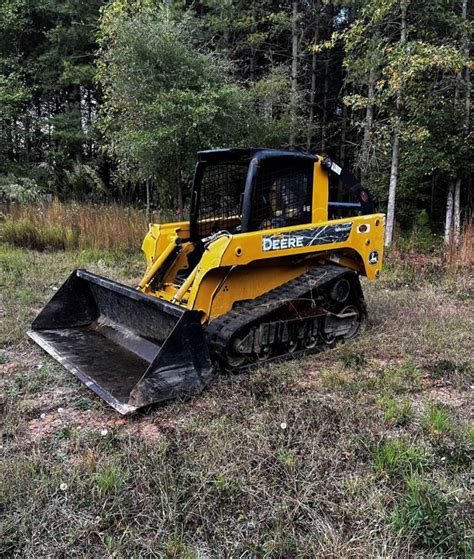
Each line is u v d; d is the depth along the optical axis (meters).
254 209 4.07
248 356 4.09
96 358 4.06
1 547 2.17
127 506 2.41
